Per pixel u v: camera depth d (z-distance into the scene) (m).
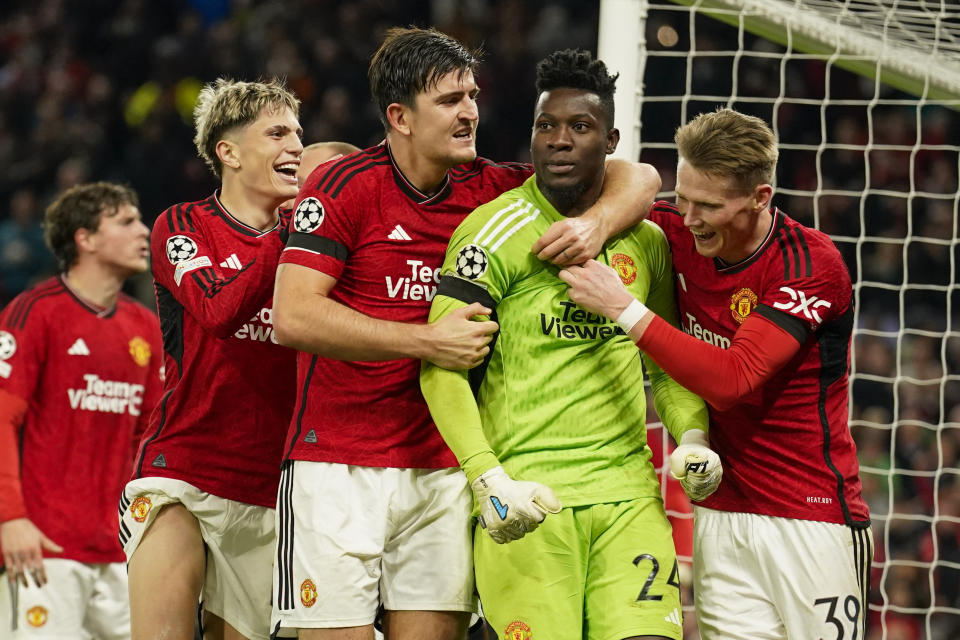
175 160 22.66
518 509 5.78
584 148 6.27
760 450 6.79
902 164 20.11
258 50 23.97
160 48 24.20
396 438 6.66
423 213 6.63
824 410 6.77
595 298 6.21
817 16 9.21
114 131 24.66
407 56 6.38
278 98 7.65
